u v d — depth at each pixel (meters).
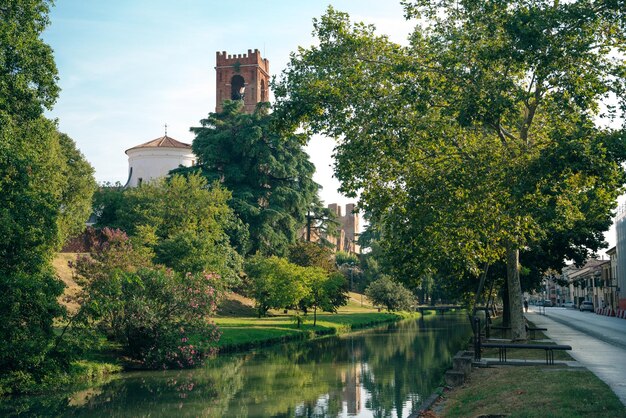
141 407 18.73
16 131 24.53
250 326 45.94
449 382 16.98
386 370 26.73
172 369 27.03
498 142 21.66
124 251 29.03
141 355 27.47
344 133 21.12
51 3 26.00
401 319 81.62
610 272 89.31
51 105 25.72
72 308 35.56
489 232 21.83
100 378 24.09
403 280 25.00
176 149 95.25
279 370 27.02
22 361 20.42
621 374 15.23
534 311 86.19
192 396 20.55
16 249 20.56
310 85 20.86
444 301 123.75
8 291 19.47
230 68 114.25
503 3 18.03
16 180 21.67
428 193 20.77
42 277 21.14
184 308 27.61
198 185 56.88
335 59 21.06
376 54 21.11
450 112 18.55
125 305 26.41
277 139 66.00
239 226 62.16
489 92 18.20
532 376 15.05
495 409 11.93
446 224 20.78
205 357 29.88
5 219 19.66
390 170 22.22
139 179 94.69
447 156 21.73
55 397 20.30
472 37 19.78
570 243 34.19
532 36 16.97
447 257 23.42
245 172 68.94
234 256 58.75
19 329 20.12
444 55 19.67
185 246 44.62
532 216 22.84
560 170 17.08
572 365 16.95
